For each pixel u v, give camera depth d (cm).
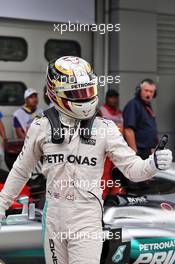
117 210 421
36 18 963
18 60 984
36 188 504
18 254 395
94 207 328
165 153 306
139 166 320
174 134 1113
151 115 757
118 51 1015
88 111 326
